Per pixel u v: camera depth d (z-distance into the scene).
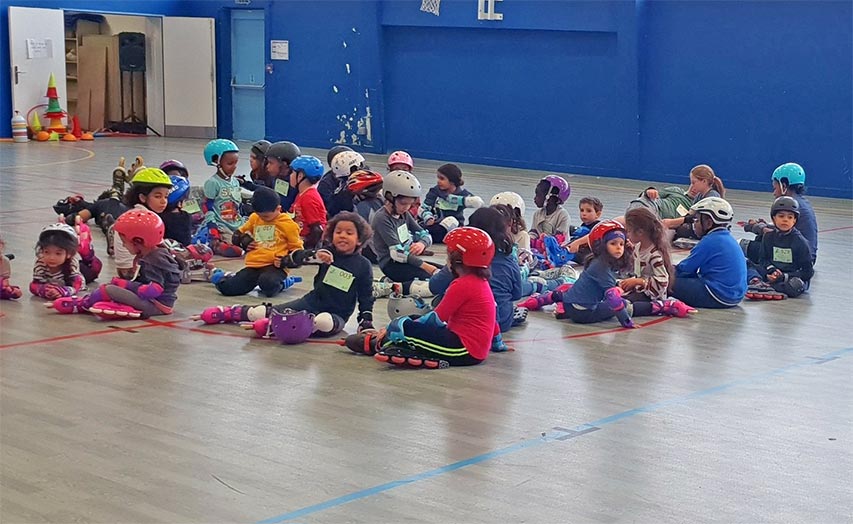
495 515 4.35
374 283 8.92
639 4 20.17
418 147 24.23
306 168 10.58
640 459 5.10
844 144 18.30
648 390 6.34
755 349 7.48
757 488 4.76
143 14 27.33
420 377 6.46
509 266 7.54
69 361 6.62
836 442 5.44
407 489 4.62
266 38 26.52
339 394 6.05
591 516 4.38
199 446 5.11
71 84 28.42
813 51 18.44
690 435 5.49
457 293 6.66
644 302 8.48
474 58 22.91
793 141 18.88
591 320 8.14
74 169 19.06
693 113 20.02
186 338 7.30
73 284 8.52
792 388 6.46
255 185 12.25
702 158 20.02
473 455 5.09
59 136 25.61
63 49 25.78
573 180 20.42
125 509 4.32
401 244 9.11
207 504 4.39
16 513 4.25
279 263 8.84
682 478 4.86
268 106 26.81
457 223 11.95
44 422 5.42
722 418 5.80
